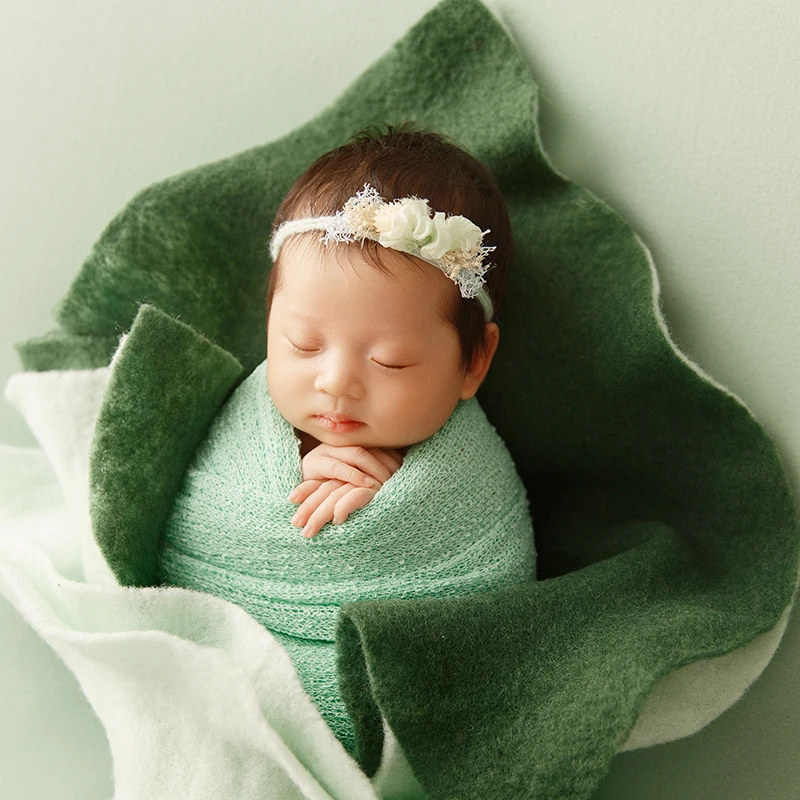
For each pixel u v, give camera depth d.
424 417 0.87
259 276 1.06
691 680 0.82
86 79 1.09
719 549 0.93
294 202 0.89
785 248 0.88
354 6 1.04
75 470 0.93
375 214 0.83
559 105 0.99
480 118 1.00
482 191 0.92
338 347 0.84
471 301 0.90
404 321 0.84
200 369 0.91
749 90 0.88
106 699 0.82
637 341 0.92
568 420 1.02
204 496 0.89
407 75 1.01
